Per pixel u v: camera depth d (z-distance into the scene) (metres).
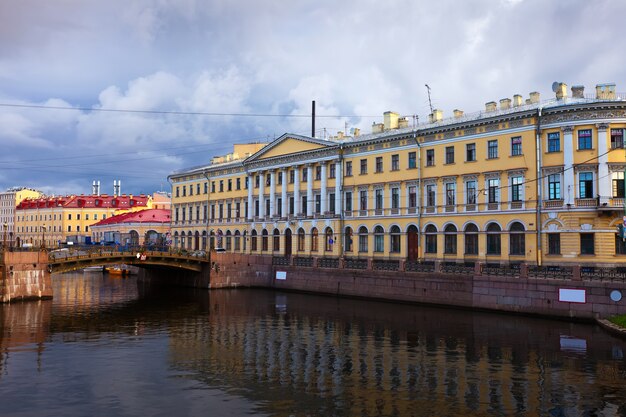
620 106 34.97
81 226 112.44
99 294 46.94
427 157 44.41
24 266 40.44
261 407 15.70
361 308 36.06
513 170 38.44
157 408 15.62
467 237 41.38
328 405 15.90
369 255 48.38
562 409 15.52
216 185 67.50
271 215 58.88
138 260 46.44
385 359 21.45
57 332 27.69
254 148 69.50
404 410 15.48
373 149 48.69
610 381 18.11
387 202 47.12
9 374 19.28
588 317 28.36
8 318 32.28
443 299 35.38
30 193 129.88
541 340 24.56
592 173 35.72
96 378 18.80
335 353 22.59
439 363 20.73
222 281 50.53
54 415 15.06
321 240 52.78
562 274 29.86
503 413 15.24
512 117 38.53
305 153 54.59
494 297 32.56
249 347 23.92
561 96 38.66
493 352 22.41
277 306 37.81
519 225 38.47
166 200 111.56
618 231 34.28
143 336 26.59
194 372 19.61
